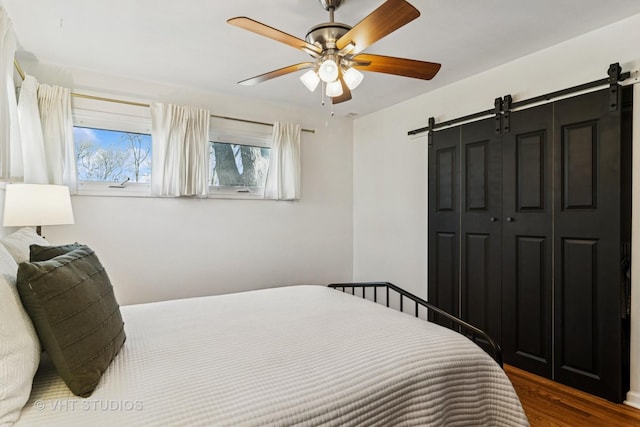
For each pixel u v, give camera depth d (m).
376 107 3.61
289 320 1.61
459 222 2.90
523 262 2.46
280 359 1.18
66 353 0.96
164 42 2.25
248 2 1.82
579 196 2.18
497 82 2.64
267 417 0.88
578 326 2.18
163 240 2.95
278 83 2.96
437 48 2.34
